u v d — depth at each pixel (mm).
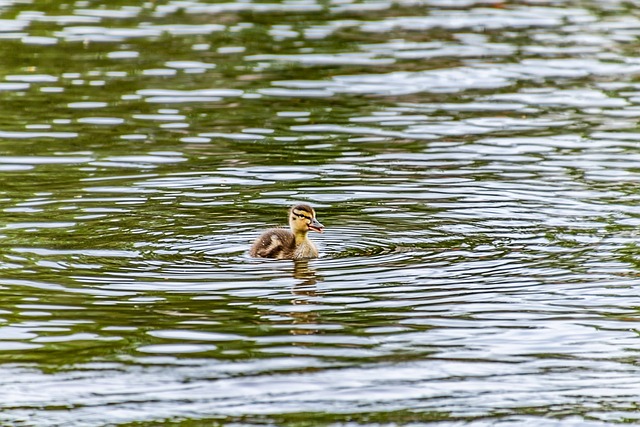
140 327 13109
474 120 23609
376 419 11039
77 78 26609
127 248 15820
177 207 17797
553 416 11172
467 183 19250
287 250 15438
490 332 13086
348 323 13297
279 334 12984
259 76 27047
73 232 16469
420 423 10992
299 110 24297
